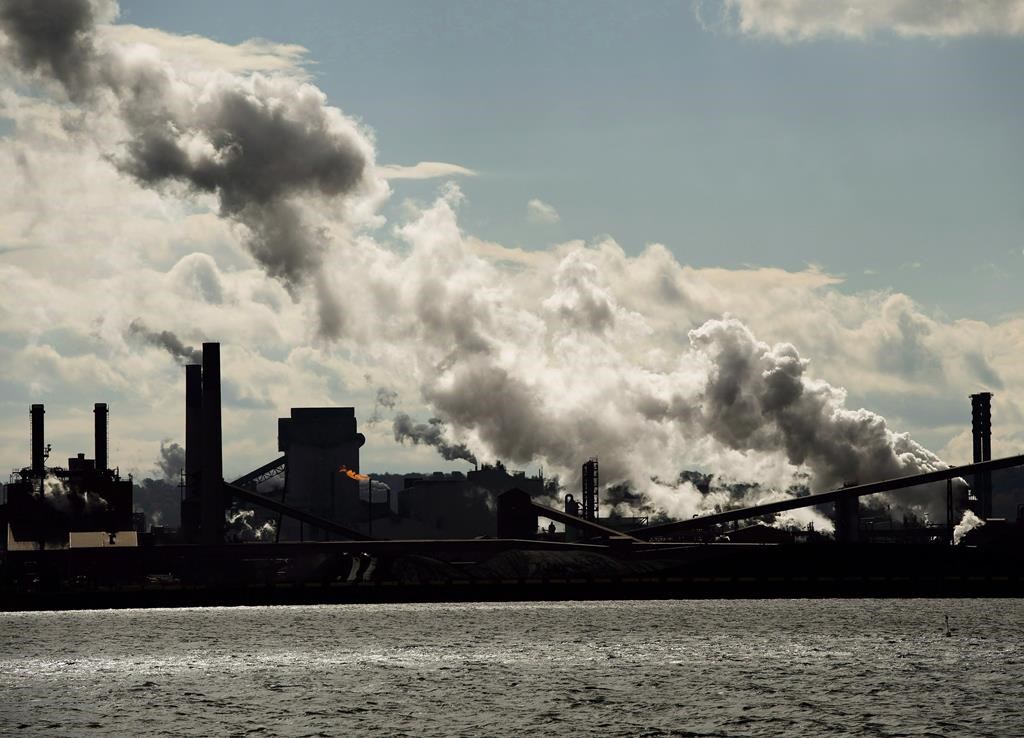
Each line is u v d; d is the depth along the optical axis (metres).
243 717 187.88
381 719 183.75
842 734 168.12
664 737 167.62
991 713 181.50
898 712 182.75
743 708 187.75
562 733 171.12
